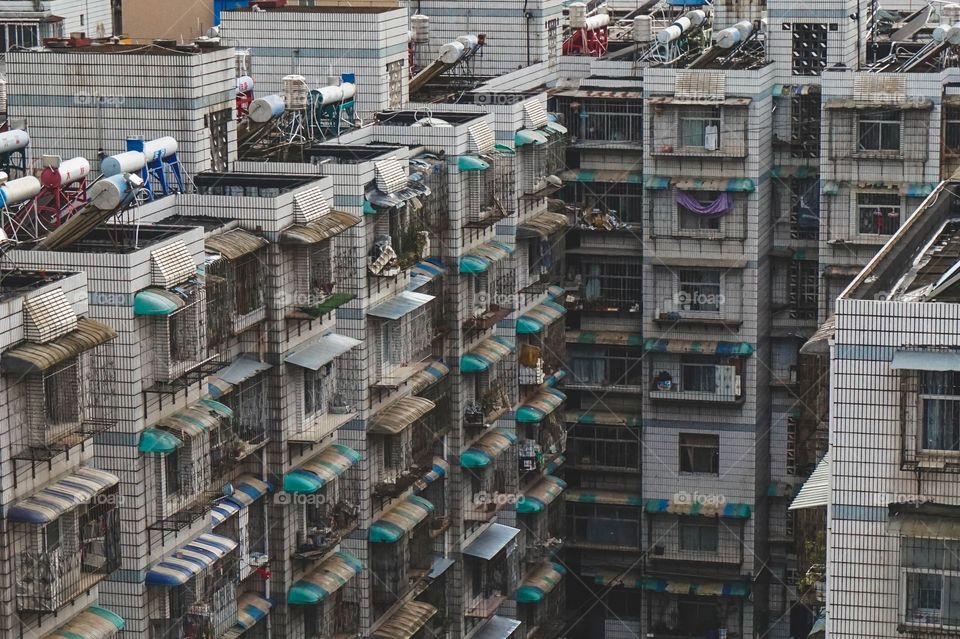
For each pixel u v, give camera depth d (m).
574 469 187.00
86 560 105.06
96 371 109.12
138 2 198.25
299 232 127.88
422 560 147.25
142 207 123.31
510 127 163.75
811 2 180.38
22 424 100.69
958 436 94.81
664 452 184.25
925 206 116.94
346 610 137.25
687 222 181.62
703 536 184.00
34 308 100.25
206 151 138.25
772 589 187.12
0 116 151.88
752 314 181.00
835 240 176.50
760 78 177.88
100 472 105.19
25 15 197.25
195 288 114.94
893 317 94.50
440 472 152.50
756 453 182.50
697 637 184.00
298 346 130.88
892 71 175.88
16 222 119.00
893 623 96.25
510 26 184.38
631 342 185.12
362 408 139.12
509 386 165.50
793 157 182.38
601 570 185.50
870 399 95.38
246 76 159.25
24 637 101.31
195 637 116.50
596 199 185.50
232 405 124.69
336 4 182.75
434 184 151.50
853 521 96.31
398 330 143.38
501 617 166.00
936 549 94.94
